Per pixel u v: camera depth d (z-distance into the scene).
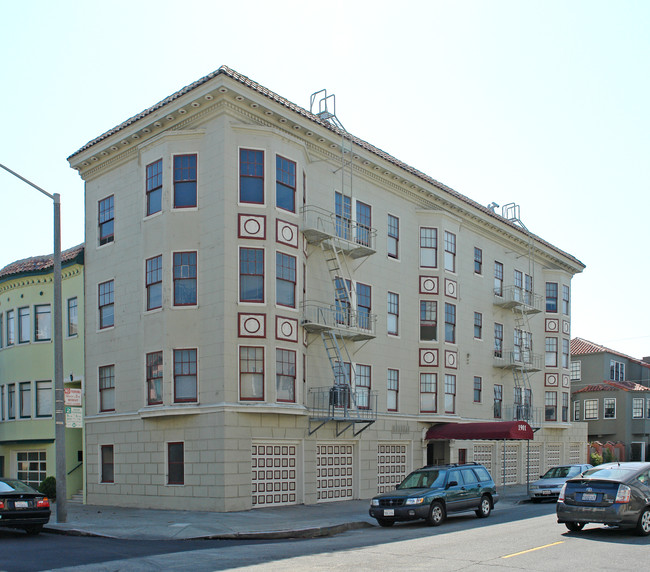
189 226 23.06
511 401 37.50
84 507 24.56
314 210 24.95
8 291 31.55
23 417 30.16
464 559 12.21
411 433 29.59
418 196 31.38
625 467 15.71
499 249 37.84
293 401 23.06
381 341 28.48
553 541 14.31
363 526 18.97
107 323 26.64
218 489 21.20
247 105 23.12
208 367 22.03
